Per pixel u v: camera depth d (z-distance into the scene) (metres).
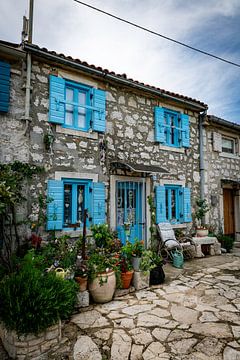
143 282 4.44
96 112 5.71
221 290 4.33
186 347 2.65
